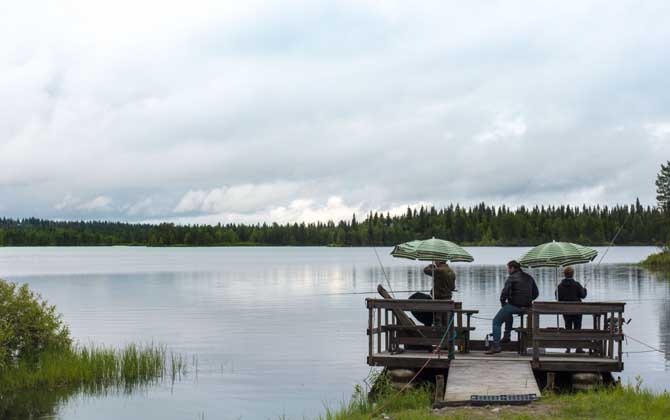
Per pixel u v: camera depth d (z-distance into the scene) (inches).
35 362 835.4
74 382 807.7
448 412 539.5
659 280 2652.6
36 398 735.7
